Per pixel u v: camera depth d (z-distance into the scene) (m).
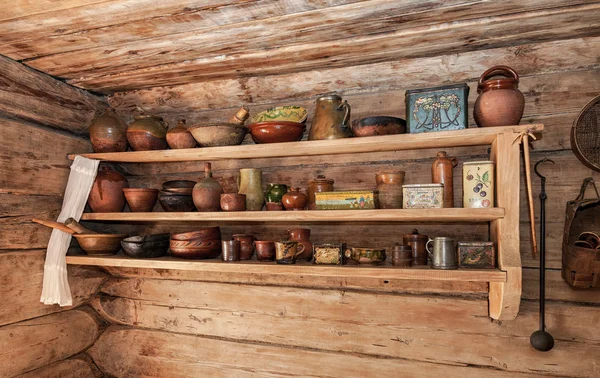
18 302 1.73
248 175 1.76
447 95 1.44
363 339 1.74
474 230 1.64
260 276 1.90
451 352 1.63
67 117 1.96
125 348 2.09
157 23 1.39
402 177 1.53
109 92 2.11
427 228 1.69
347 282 1.77
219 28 1.43
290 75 1.84
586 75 1.52
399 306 1.70
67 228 1.80
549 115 1.55
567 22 1.37
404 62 1.68
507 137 1.35
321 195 1.55
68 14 1.33
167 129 1.95
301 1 1.25
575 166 1.52
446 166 1.47
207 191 1.73
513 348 1.56
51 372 1.86
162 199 1.79
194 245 1.73
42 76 1.84
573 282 1.38
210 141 1.72
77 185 1.85
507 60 1.57
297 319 1.83
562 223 1.53
